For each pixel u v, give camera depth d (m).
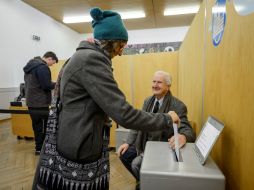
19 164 2.84
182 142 1.24
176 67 3.70
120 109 0.84
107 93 0.85
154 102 2.01
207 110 1.44
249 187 0.78
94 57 0.88
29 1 5.93
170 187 0.89
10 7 5.56
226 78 1.03
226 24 1.04
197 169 0.92
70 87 0.90
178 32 8.70
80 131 0.90
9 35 5.55
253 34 0.75
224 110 1.06
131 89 3.84
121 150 2.09
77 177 0.91
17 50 5.83
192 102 2.15
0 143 3.78
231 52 0.97
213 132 1.02
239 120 0.87
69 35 8.59
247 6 0.79
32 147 3.54
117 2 5.97
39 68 2.98
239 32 0.87
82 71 0.87
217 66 1.19
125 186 2.31
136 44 8.76
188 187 0.88
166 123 0.96
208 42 1.43
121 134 3.17
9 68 5.58
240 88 0.86
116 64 3.86
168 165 0.96
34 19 6.45
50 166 0.94
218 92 1.17
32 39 6.38
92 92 0.86
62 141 0.92
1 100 5.31
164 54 3.73
